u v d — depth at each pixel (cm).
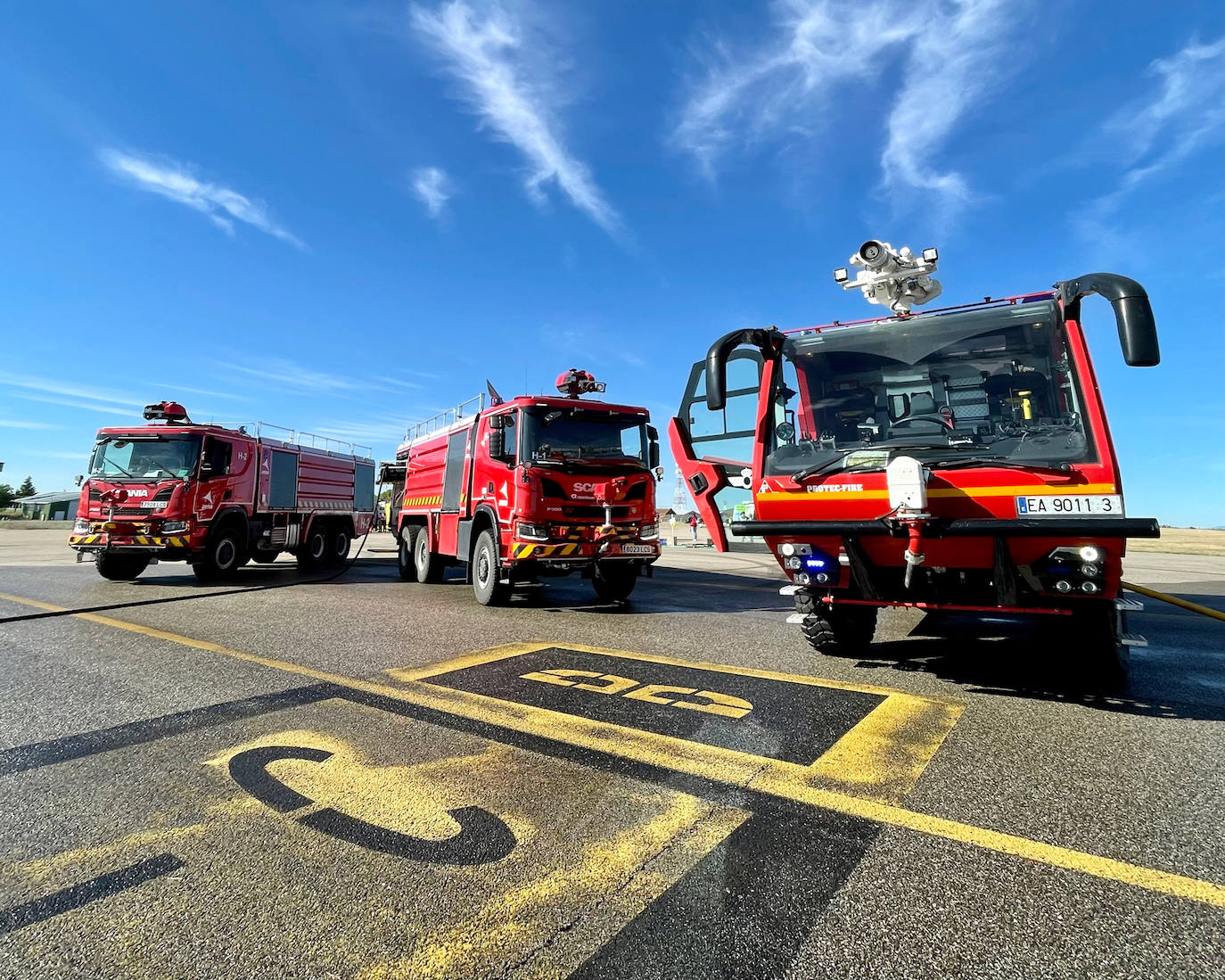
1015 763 298
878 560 439
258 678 445
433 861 212
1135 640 403
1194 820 243
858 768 292
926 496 396
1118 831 234
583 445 826
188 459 1098
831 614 506
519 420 807
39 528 4222
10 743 319
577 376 871
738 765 294
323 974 160
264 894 194
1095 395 379
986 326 437
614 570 848
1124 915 184
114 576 1152
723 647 568
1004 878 203
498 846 221
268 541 1359
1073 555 371
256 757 301
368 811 247
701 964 163
